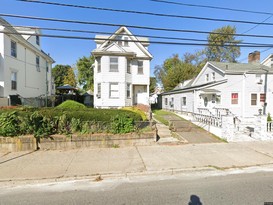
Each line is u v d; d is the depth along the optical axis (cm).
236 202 373
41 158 630
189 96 1933
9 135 718
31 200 385
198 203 370
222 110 1628
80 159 622
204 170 546
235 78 1781
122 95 1769
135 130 831
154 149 746
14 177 481
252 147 789
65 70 4719
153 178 496
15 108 921
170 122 1246
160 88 4812
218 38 3484
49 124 752
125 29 1931
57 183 467
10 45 1461
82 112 820
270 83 1834
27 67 1756
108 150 729
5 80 1389
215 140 907
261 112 1806
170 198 391
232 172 536
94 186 449
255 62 2145
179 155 672
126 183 466
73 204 369
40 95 1998
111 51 1738
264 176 507
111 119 820
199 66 3725
